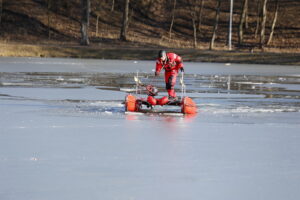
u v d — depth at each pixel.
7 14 174.75
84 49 141.50
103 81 62.72
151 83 63.81
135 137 25.66
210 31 185.88
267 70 99.94
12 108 36.34
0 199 16.03
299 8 199.12
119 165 19.97
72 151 22.25
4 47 134.62
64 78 66.00
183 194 16.66
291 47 172.75
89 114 33.75
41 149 22.59
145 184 17.62
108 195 16.47
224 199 16.25
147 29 183.00
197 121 31.38
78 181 17.86
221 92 51.72
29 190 16.88
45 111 34.97
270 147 23.67
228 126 29.62
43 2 184.50
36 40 165.88
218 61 135.75
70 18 181.25
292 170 19.58
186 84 62.00
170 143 24.25
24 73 73.62
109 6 190.62
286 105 40.97
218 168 19.70
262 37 167.00
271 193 16.81
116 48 147.25
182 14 194.00
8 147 22.95
